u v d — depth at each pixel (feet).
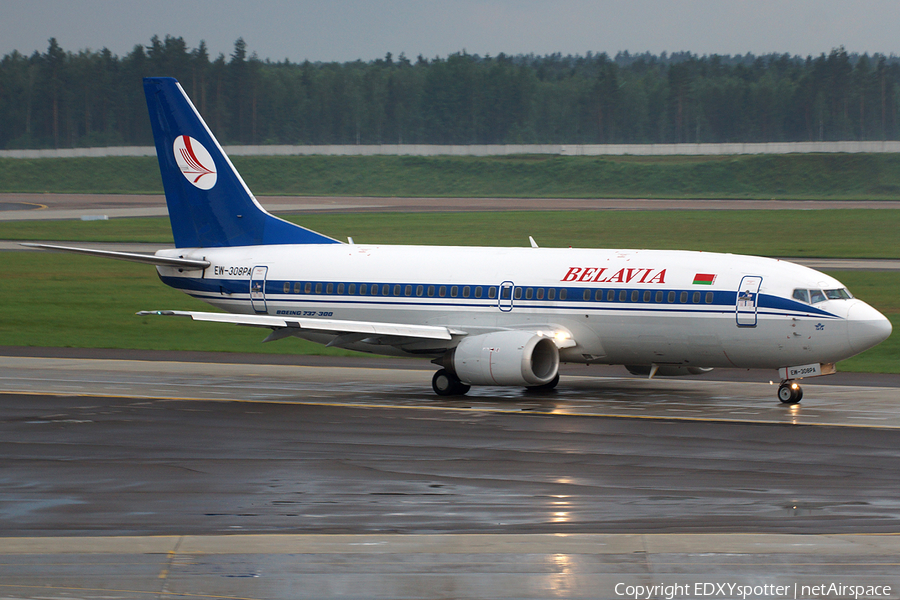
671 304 411.95
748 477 271.90
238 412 383.24
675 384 461.78
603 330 424.46
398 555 191.42
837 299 393.50
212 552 194.39
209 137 507.30
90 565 185.26
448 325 451.94
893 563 184.75
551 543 200.85
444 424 357.82
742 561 186.29
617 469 282.77
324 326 422.82
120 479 272.31
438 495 252.62
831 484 263.08
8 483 267.59
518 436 334.24
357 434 338.75
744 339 401.90
